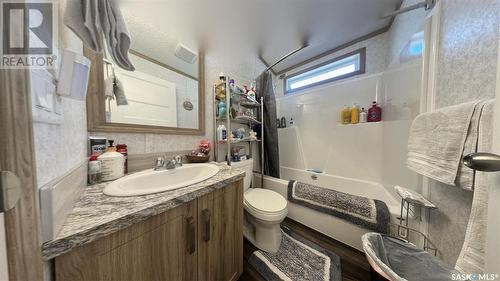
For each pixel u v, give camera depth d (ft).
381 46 6.13
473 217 1.86
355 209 4.16
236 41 4.99
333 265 3.78
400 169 4.36
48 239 1.12
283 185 5.85
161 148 3.91
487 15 2.00
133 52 3.48
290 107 8.32
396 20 5.24
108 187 2.26
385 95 5.45
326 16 4.32
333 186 6.44
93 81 2.87
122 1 3.21
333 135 6.85
